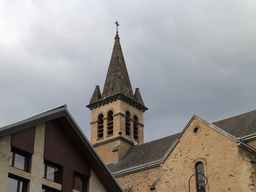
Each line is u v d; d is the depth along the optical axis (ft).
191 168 131.03
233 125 155.22
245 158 122.31
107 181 91.09
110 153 198.39
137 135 213.25
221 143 128.47
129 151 195.11
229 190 121.80
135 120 216.54
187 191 128.67
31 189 75.61
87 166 89.51
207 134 132.26
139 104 219.00
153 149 180.04
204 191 125.90
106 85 224.74
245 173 120.98
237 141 125.29
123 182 163.12
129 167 174.81
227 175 123.85
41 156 79.82
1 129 72.54
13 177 74.08
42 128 81.87
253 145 136.05
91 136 211.82
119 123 203.82
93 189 88.89
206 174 127.54
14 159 75.41
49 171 81.71
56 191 81.00
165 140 182.09
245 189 119.34
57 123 85.56
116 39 248.32
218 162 126.82
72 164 85.97
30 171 76.69
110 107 211.20
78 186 86.89
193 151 132.98
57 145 83.97
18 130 75.97
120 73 228.22
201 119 134.82
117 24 254.47
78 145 88.12
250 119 153.38
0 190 70.18
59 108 84.89
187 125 137.59
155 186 136.56
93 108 217.97
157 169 155.94
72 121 86.12
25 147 77.15
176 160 135.54
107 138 203.41
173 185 132.67
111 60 237.04
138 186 157.99
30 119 78.48
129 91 221.87
